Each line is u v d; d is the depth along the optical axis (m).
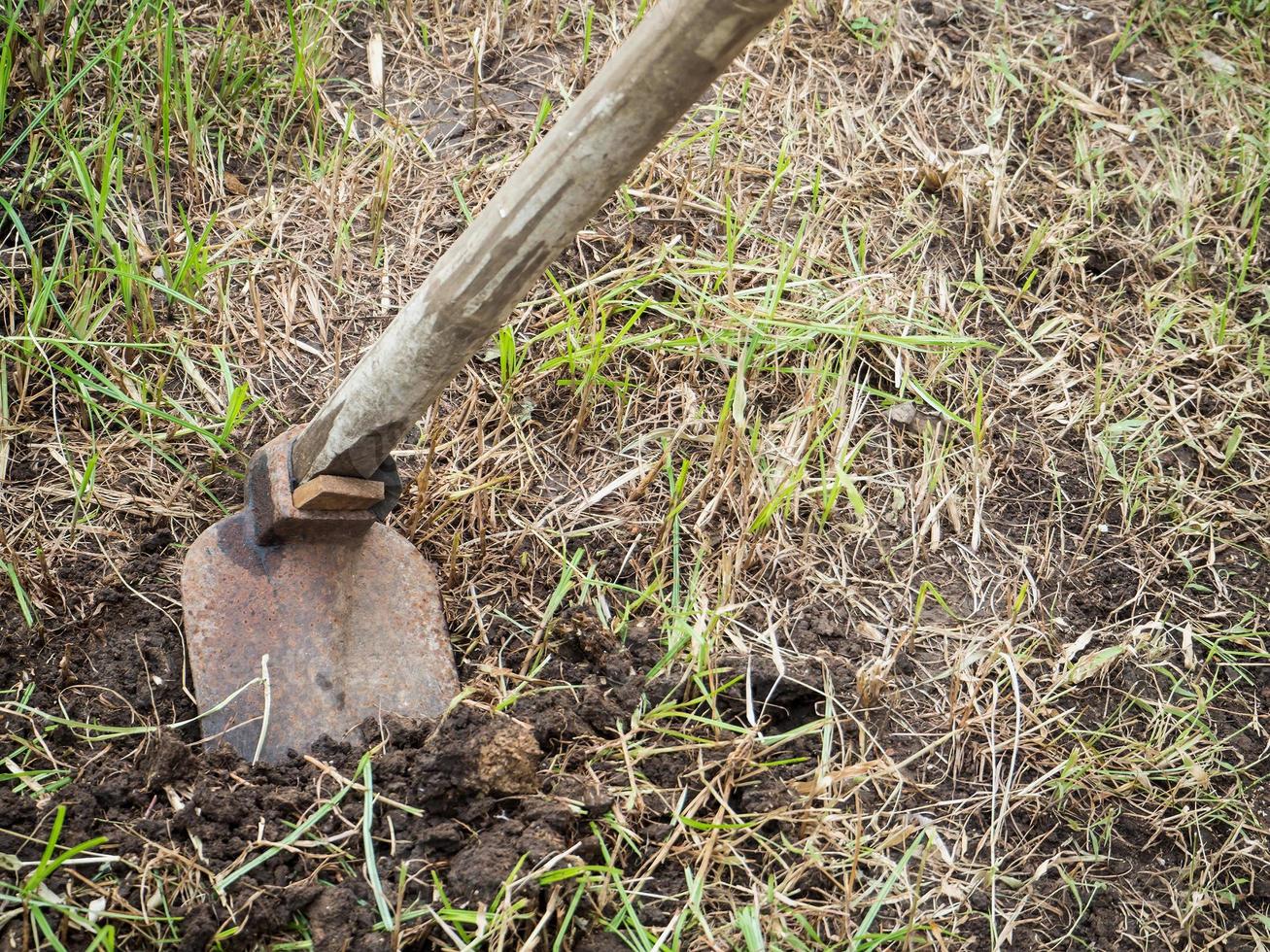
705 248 1.42
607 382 1.29
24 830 1.00
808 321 1.36
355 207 1.39
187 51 1.41
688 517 1.26
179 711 1.08
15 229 1.30
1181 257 1.53
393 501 1.10
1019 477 1.34
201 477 1.21
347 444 1.04
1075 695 1.22
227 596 1.08
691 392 1.32
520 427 1.28
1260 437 1.41
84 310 1.24
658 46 0.85
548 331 1.28
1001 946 1.08
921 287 1.43
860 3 1.66
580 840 1.05
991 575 1.28
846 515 1.29
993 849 1.12
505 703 1.10
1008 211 1.51
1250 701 1.24
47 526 1.16
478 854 1.01
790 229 1.46
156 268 1.30
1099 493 1.34
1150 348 1.44
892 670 1.20
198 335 1.28
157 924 0.97
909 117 1.59
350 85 1.49
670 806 1.08
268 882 1.00
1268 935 1.12
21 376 1.21
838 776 1.09
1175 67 1.72
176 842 1.00
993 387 1.39
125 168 1.36
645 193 1.43
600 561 1.23
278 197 1.38
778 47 1.60
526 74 1.54
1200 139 1.65
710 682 1.15
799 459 1.28
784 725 1.17
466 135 1.47
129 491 1.19
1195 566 1.32
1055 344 1.44
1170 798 1.17
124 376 1.23
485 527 1.22
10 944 0.95
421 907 1.00
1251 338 1.47
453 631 1.18
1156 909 1.12
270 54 1.48
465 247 0.95
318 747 1.07
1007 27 1.70
